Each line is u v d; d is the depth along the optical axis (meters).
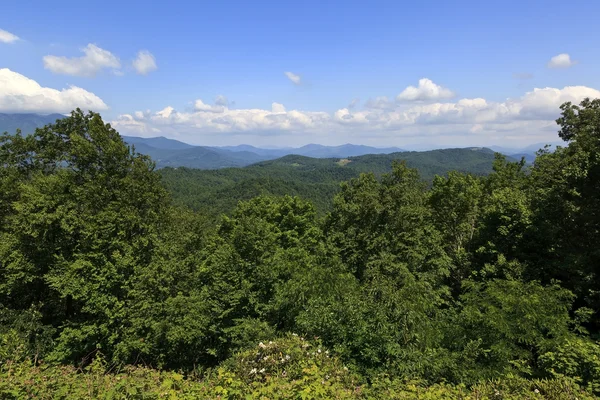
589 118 16.31
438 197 22.34
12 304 16.89
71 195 15.92
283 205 27.59
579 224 14.80
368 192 22.05
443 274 17.62
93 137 17.31
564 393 5.95
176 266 15.11
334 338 8.59
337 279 11.34
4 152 19.75
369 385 7.28
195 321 12.98
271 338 11.56
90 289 13.49
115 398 5.58
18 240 14.83
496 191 20.36
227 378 6.14
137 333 13.02
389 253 17.81
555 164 15.62
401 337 8.18
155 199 18.89
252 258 15.44
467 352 7.97
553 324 8.50
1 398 5.53
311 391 5.68
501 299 9.16
